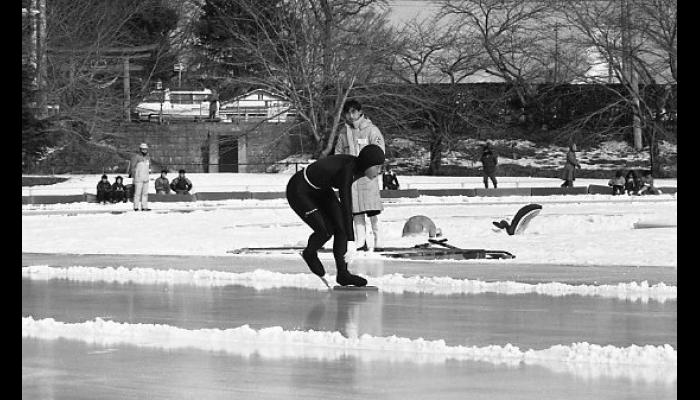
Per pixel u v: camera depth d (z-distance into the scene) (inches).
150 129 3528.5
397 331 509.7
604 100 3732.8
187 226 1466.5
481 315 564.4
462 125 3774.6
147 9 3789.4
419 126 3757.4
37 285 738.2
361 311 586.2
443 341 466.3
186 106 4133.9
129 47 3518.7
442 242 1023.0
